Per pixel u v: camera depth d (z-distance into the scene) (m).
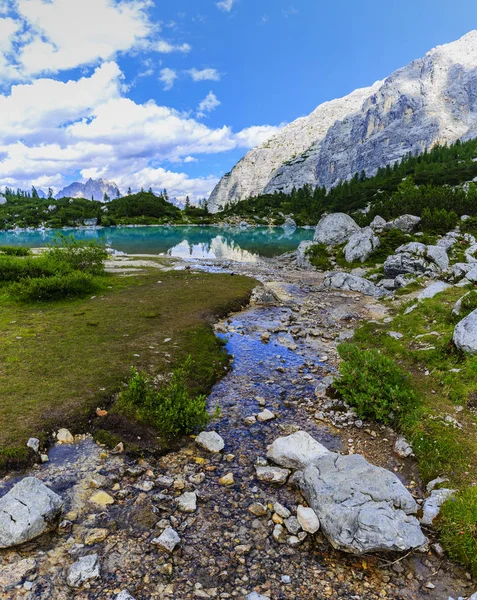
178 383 10.61
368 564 6.01
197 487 7.70
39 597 5.16
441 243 36.06
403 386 10.98
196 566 5.84
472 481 7.43
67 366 12.38
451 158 164.00
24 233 113.69
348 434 9.84
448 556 6.11
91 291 24.03
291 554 6.15
